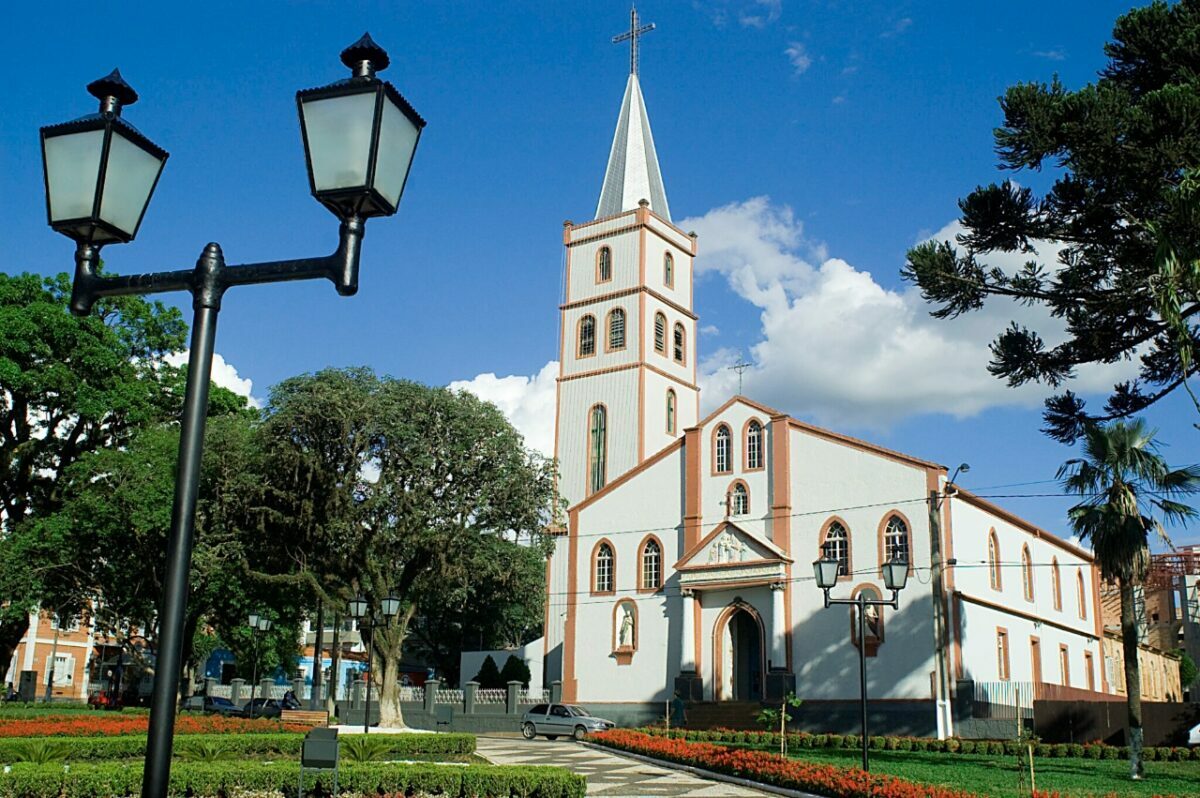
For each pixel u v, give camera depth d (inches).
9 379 1628.9
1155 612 3705.7
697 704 1884.8
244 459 1652.3
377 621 1658.5
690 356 2842.0
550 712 1814.7
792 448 1953.7
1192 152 907.4
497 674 2337.6
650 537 2089.1
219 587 1758.1
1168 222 905.5
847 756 1312.7
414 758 1151.6
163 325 1916.8
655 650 2027.6
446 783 791.7
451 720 1819.6
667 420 2711.6
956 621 1713.8
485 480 1691.7
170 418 1936.5
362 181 238.7
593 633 2107.5
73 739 975.0
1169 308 815.7
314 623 2859.3
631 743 1298.0
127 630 2258.9
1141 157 928.9
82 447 1822.1
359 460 1647.4
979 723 1631.4
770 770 909.8
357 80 243.6
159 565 1733.5
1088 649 2327.8
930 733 1688.0
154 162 268.1
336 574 1710.1
